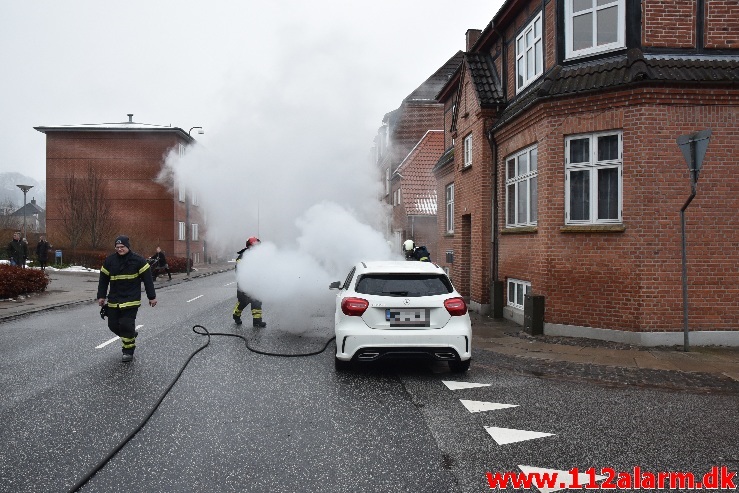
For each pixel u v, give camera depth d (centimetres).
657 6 939
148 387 654
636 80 886
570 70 1009
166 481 399
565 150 990
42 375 713
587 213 974
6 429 505
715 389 662
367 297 709
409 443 479
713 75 888
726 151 899
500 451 461
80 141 3641
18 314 1334
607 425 529
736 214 903
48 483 393
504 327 1124
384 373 741
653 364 777
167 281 2595
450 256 1653
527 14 1216
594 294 952
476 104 1373
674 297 897
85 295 1809
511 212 1251
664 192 894
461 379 713
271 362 802
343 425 524
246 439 485
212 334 1032
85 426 514
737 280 903
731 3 941
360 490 386
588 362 793
